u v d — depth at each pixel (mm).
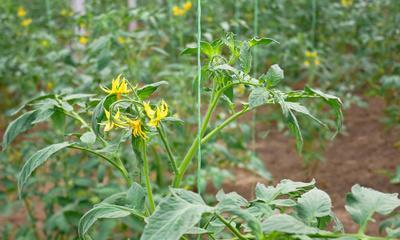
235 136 4426
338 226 1537
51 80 4344
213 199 3777
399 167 3750
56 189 3221
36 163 1678
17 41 5445
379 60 6156
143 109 1562
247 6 6008
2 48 5465
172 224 1188
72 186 3229
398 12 6281
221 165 4395
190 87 4301
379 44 6215
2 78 5527
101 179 3119
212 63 1831
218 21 5809
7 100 5969
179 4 6086
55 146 1728
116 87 1571
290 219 1236
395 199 1416
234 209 1229
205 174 3549
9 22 5602
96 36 3795
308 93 1724
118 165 1804
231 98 1940
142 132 1517
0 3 5945
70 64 4160
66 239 3363
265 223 1235
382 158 4895
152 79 4164
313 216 1415
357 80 6387
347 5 6684
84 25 4332
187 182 3518
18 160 3814
